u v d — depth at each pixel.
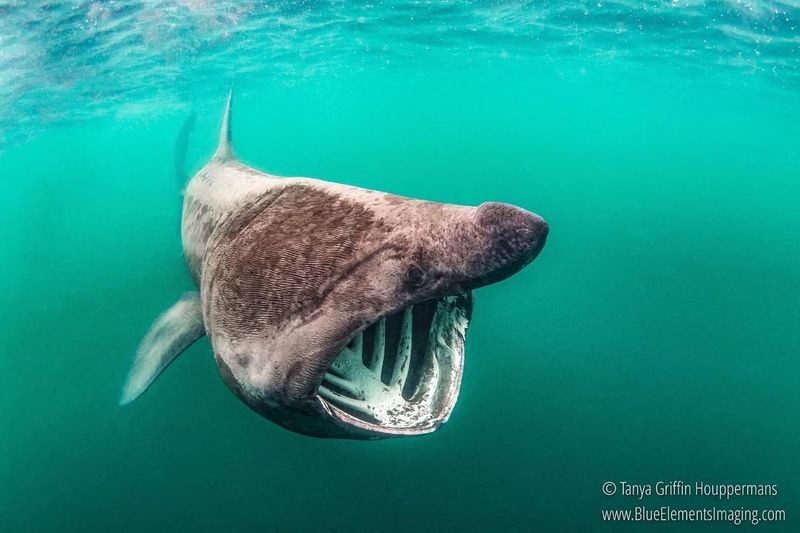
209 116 16.77
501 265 2.24
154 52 11.64
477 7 12.02
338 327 2.51
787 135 25.98
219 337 3.08
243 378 2.93
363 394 2.91
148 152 24.94
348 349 2.98
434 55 16.45
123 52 11.21
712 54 13.72
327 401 2.75
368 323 2.49
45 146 16.80
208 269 3.42
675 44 13.52
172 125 19.16
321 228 2.73
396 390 2.95
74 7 9.29
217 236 3.54
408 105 29.02
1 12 8.85
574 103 27.08
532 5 11.93
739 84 16.42
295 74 16.58
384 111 30.89
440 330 3.08
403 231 2.47
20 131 14.41
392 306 2.46
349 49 14.85
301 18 11.88
